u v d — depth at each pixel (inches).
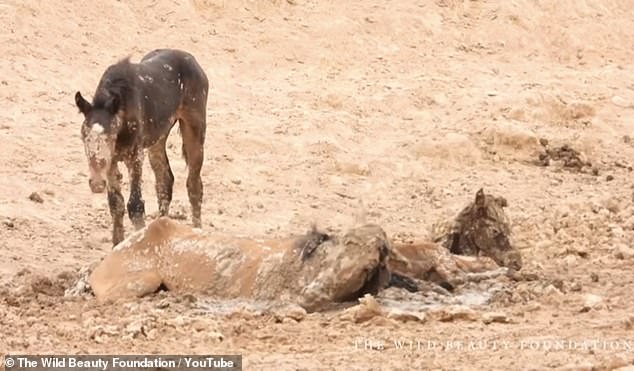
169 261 971.9
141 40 1909.4
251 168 1537.9
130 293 957.2
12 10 1839.3
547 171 1644.9
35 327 895.1
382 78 1943.9
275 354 817.5
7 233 1232.8
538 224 1289.4
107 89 1136.8
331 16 2080.5
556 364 772.0
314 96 1815.9
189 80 1264.8
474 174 1606.8
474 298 945.5
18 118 1599.4
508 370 762.8
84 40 1855.3
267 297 933.2
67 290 1005.2
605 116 1895.9
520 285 973.2
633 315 909.2
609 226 1277.1
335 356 808.3
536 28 2213.3
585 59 2175.2
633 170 1675.7
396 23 2111.2
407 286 944.3
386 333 865.5
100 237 1251.8
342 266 919.7
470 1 2229.3
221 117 1696.6
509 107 1831.9
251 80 1875.0
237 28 2003.0
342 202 1450.5
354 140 1684.3
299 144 1628.9
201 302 940.0
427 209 1432.1
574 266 1117.1
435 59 2052.2
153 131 1198.3
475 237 1042.7
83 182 1433.3
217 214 1365.7
